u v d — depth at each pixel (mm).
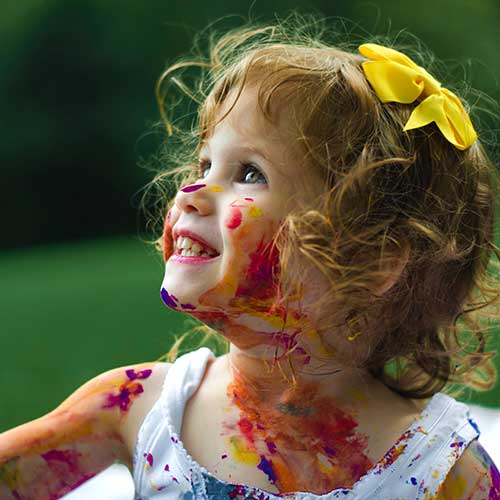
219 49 3643
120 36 26359
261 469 2635
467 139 2908
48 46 26422
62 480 2855
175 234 2672
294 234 2572
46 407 7238
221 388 2785
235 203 2594
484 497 2730
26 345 9773
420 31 24906
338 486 2629
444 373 3127
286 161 2635
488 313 3184
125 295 13555
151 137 26828
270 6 25156
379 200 2711
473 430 2764
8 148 26703
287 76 2719
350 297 2633
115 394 2863
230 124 2703
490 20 25469
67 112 26828
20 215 27094
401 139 2781
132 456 2826
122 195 27281
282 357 2666
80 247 24062
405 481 2635
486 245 3082
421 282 2852
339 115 2727
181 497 2641
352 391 2771
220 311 2613
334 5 25172
